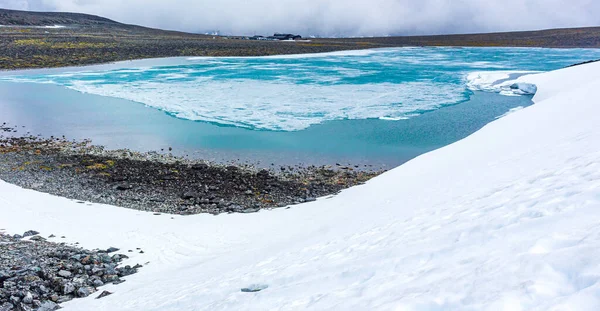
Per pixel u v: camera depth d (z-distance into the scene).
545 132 12.22
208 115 26.55
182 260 8.88
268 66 57.09
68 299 7.45
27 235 10.23
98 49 65.88
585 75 30.14
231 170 16.50
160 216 11.91
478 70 52.28
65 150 18.89
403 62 64.88
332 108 28.53
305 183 15.16
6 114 26.55
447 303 2.75
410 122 24.58
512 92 33.97
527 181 6.15
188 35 159.12
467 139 16.50
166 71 49.72
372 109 28.17
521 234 3.66
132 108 28.83
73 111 27.77
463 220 5.04
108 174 15.73
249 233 10.23
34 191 13.48
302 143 20.52
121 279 8.16
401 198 9.74
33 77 43.38
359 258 5.00
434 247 4.27
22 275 8.11
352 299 3.58
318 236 8.03
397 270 4.03
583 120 11.47
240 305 4.75
